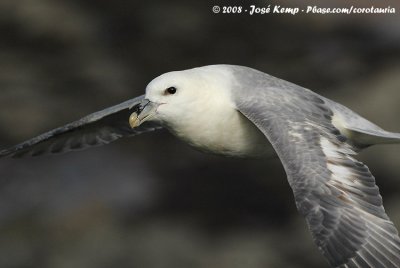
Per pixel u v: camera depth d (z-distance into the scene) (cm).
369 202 668
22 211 1767
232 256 1625
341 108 815
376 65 1842
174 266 1606
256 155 833
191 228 1730
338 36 1864
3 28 1725
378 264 639
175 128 823
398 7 1881
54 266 1620
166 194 1809
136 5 1780
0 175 1812
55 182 1814
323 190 672
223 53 1798
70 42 1752
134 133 949
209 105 805
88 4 1786
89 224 1720
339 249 649
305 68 1820
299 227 1670
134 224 1738
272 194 1772
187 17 1780
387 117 1695
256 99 780
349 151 711
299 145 707
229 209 1778
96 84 1772
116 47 1795
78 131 939
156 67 1800
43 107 1736
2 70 1733
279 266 1606
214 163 1816
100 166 1859
